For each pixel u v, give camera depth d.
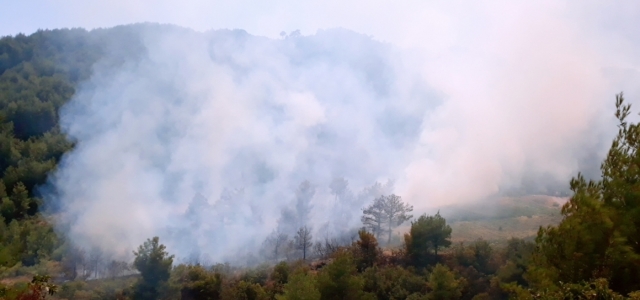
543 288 9.41
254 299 31.33
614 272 9.24
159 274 32.34
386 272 30.48
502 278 24.70
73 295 33.22
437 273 24.66
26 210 68.50
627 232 9.41
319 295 22.33
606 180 10.67
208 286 33.25
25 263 46.56
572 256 9.72
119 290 33.75
